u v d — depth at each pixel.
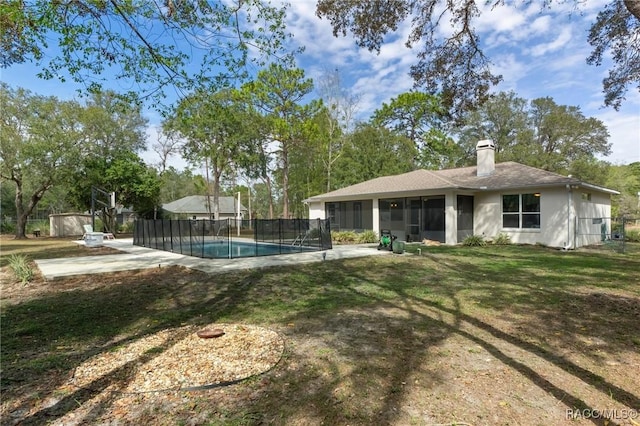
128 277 8.08
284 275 8.18
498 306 5.34
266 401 2.66
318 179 31.80
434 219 16.30
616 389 2.83
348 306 5.47
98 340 4.04
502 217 15.28
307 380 3.00
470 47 8.08
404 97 31.50
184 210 38.28
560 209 13.38
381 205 18.59
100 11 5.64
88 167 24.14
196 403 2.63
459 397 2.71
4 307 5.57
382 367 3.25
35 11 5.34
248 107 24.70
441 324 4.53
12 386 2.92
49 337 4.16
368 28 7.14
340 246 15.18
